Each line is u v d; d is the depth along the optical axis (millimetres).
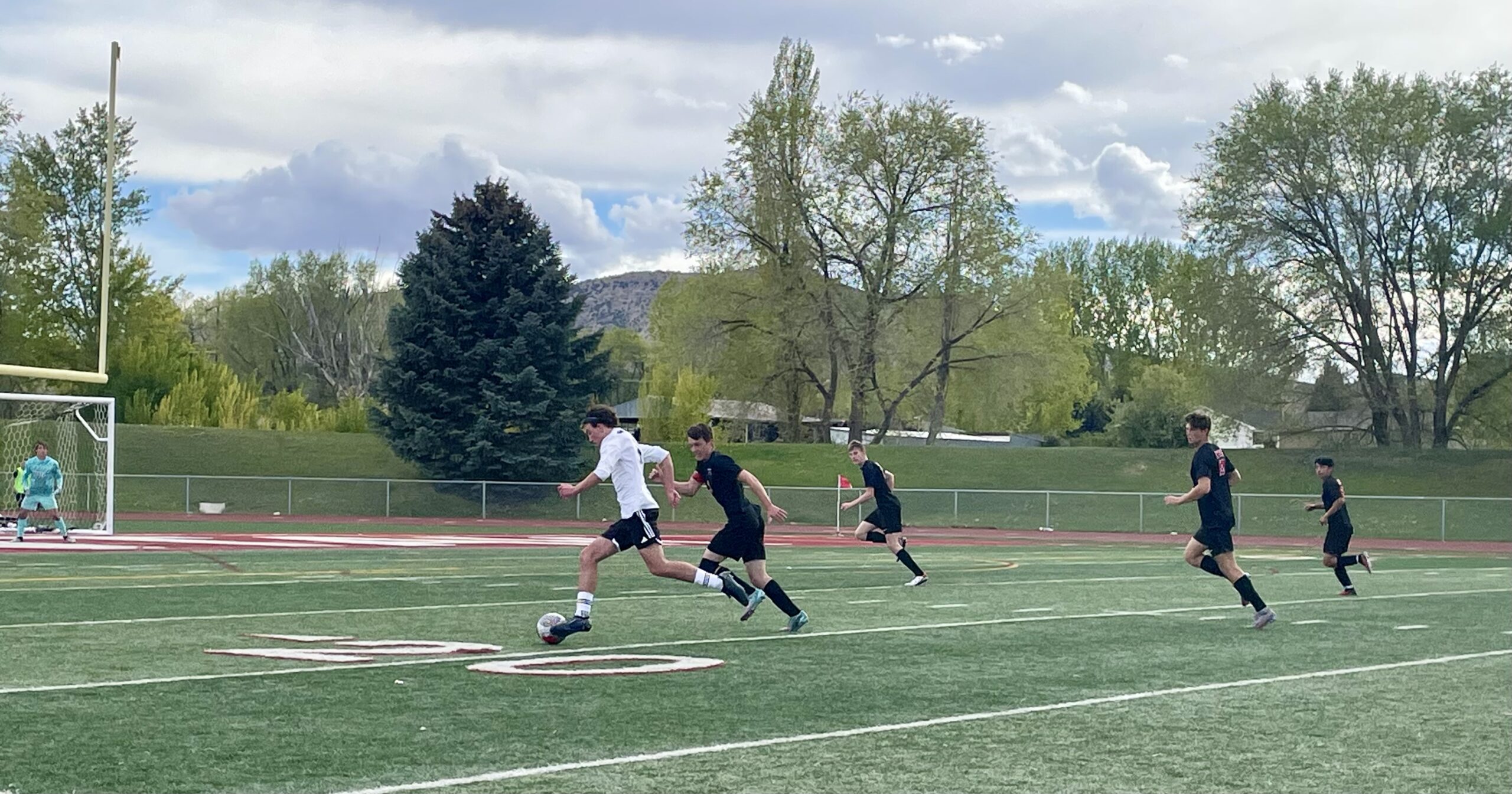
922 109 56531
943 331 59062
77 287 32844
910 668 9914
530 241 50125
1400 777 6422
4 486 38625
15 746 6730
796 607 12367
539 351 49594
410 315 49438
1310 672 10047
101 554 23125
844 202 57812
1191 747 7059
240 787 5922
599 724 7469
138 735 7016
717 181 57094
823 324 56750
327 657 10031
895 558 26031
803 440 63625
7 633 11516
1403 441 55156
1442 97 52562
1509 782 6340
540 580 18125
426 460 49125
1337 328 54500
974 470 55562
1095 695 8789
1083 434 95875
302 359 90375
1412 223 53062
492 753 6660
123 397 61844
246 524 37344
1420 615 14938
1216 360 55375
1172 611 14938
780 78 56531
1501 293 52625
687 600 15227
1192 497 13328
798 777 6223
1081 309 106625
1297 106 53531
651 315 65562
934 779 6246
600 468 11117
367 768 6301
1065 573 21969
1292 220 54188
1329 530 18328
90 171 33094
